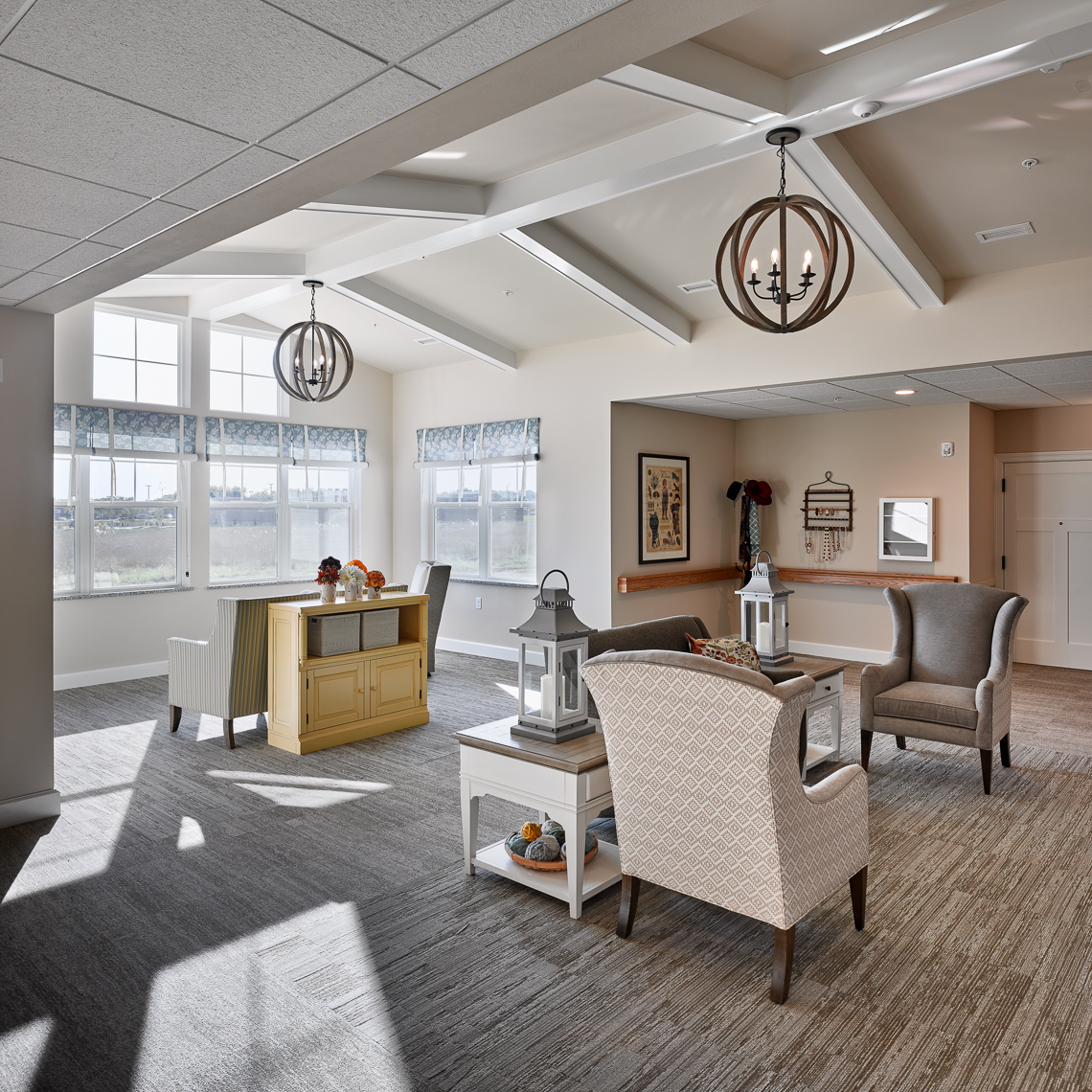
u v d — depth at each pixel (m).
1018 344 4.98
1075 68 3.27
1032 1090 1.98
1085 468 7.42
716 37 3.09
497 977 2.48
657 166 3.88
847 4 2.91
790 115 3.38
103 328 6.84
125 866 3.28
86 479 6.68
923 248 4.85
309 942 2.69
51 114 1.78
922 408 7.38
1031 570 7.74
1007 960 2.58
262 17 1.42
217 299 6.94
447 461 8.43
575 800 2.78
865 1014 2.29
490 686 6.70
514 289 6.39
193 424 7.30
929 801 4.05
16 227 2.54
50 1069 2.06
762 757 2.21
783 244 3.01
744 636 4.63
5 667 3.68
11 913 2.89
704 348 6.45
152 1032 2.21
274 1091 1.98
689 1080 2.02
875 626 7.73
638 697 2.42
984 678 4.54
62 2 1.35
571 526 7.39
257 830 3.65
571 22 1.50
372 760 4.69
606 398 7.11
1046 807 3.97
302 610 4.74
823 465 8.02
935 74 3.05
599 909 2.92
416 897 3.01
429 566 7.10
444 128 1.92
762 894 2.33
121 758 4.71
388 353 8.35
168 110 1.78
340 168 2.13
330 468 8.47
